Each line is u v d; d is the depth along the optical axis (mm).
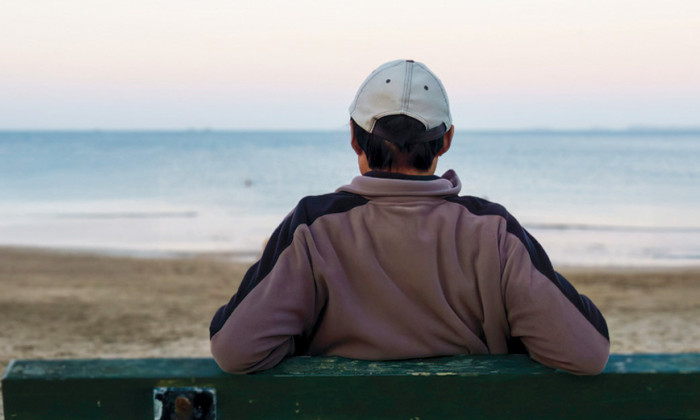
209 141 101188
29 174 42250
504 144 89000
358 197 1488
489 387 1317
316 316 1477
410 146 1479
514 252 1425
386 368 1327
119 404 1267
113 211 25375
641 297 10133
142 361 1337
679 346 7348
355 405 1308
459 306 1458
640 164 48406
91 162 52406
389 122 1468
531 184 35438
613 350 7211
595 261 14172
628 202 28234
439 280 1453
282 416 1306
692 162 49906
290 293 1368
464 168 45406
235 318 1302
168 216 23781
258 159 55781
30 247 15914
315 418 1309
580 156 59156
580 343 1306
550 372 1323
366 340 1433
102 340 7395
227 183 37031
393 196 1466
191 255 14695
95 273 11953
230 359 1260
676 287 10930
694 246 16359
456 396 1315
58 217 23016
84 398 1256
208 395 1281
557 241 17344
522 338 1405
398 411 1314
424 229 1450
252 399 1289
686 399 1324
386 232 1442
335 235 1446
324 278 1409
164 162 51969
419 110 1471
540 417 1335
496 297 1434
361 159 1590
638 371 1314
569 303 1359
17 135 138750
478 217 1477
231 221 22406
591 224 21203
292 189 34250
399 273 1440
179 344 7258
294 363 1359
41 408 1250
